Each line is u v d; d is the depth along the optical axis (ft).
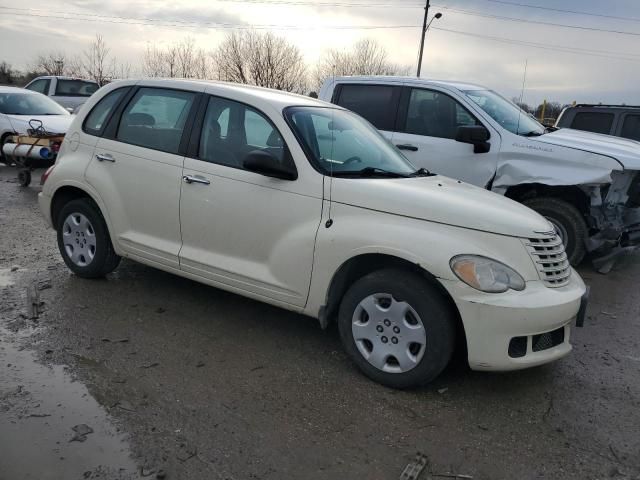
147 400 10.81
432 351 11.05
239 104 13.84
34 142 32.45
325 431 10.12
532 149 20.18
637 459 9.79
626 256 24.20
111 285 16.71
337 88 24.34
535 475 9.27
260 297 13.20
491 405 11.29
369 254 11.58
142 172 14.79
